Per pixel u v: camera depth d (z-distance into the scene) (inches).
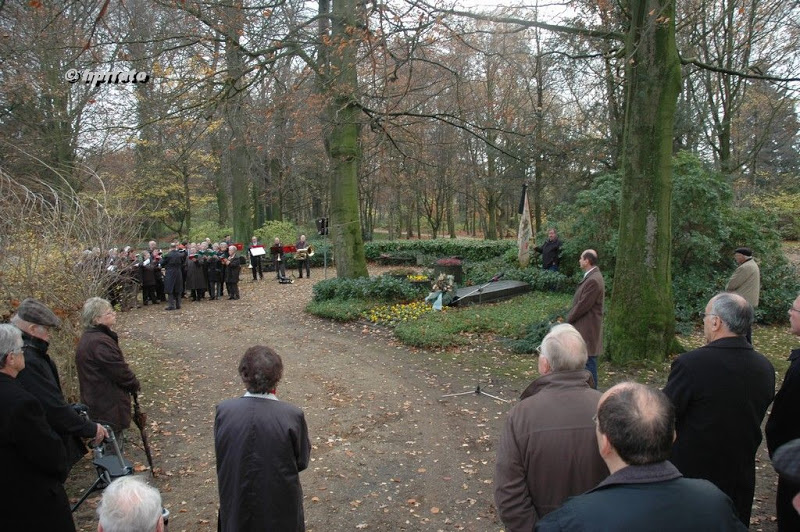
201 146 910.4
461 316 482.3
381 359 383.6
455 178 1427.2
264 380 119.2
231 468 115.1
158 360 398.6
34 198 251.4
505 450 97.3
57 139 597.3
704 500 67.2
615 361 341.4
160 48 486.6
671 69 321.4
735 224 527.8
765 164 1325.0
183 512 185.0
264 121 620.4
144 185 1058.7
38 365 148.2
